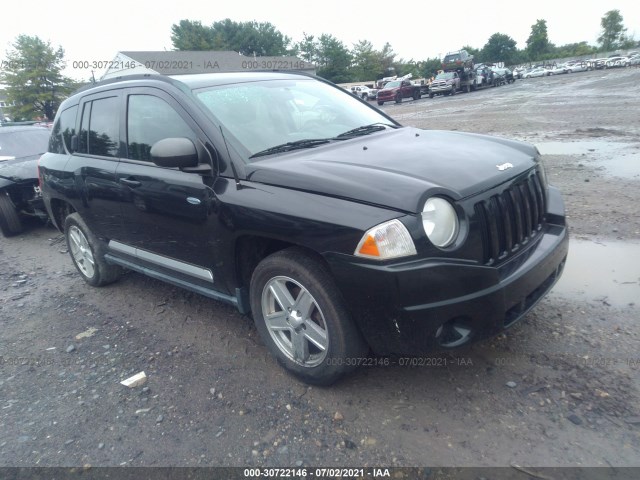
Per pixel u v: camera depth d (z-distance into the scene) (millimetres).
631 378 2822
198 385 3158
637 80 31031
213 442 2656
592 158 8602
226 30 66062
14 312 4543
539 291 3029
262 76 4051
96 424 2885
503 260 2732
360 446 2539
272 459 2512
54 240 6910
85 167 4145
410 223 2402
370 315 2535
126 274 5184
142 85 3715
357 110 4191
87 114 4316
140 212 3635
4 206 6953
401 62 81250
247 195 2873
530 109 18562
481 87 43812
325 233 2549
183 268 3559
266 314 3113
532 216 3023
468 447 2463
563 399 2709
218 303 4312
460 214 2537
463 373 3004
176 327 3951
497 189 2721
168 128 3424
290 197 2715
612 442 2406
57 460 2635
